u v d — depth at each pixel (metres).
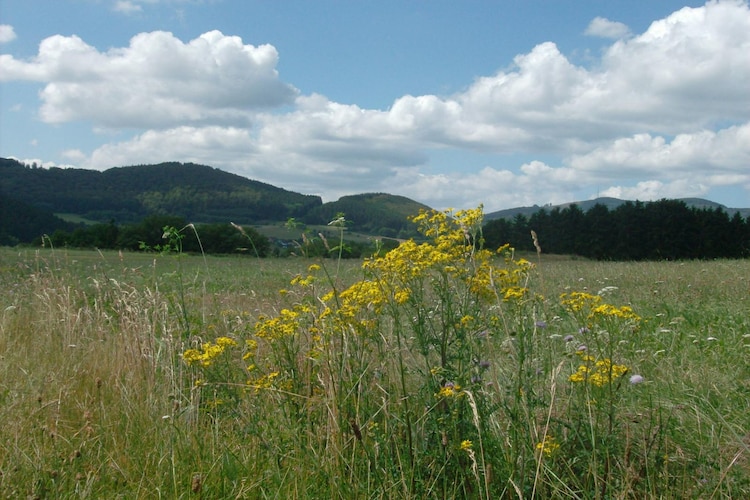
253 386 4.36
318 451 3.96
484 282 3.92
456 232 4.05
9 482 3.66
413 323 3.94
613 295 10.95
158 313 6.81
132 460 4.08
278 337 4.54
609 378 3.62
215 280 14.70
